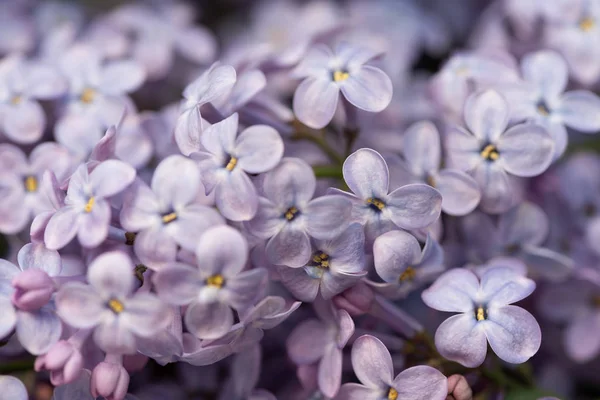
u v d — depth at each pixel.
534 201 0.31
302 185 0.26
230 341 0.26
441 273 0.27
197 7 0.39
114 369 0.26
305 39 0.32
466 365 0.26
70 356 0.25
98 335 0.25
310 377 0.27
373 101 0.27
